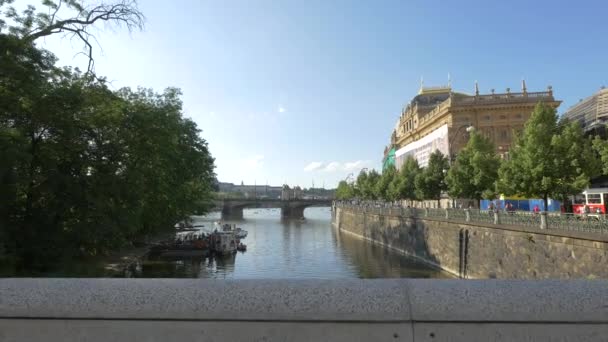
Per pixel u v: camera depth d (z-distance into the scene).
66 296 2.19
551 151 29.47
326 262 47.53
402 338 2.04
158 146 28.38
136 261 44.53
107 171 23.67
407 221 50.53
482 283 2.18
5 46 17.58
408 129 119.94
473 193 43.94
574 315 2.00
